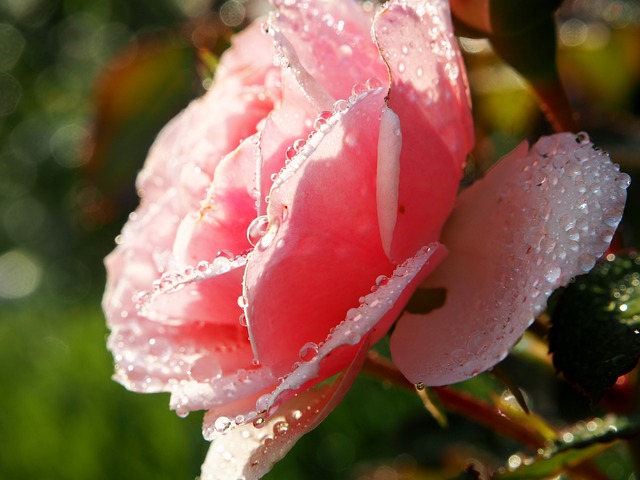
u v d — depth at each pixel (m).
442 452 0.43
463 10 0.24
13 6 1.65
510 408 0.28
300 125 0.22
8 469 0.64
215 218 0.23
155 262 0.25
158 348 0.24
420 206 0.22
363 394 0.61
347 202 0.21
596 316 0.22
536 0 0.24
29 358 0.80
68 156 1.40
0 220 1.51
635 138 0.33
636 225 0.33
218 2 0.42
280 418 0.22
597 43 0.36
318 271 0.21
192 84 0.37
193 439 0.60
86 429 0.63
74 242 1.21
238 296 0.22
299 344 0.22
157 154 0.27
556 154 0.22
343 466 0.59
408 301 0.23
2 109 1.58
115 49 1.38
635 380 0.26
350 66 0.22
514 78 0.33
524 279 0.21
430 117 0.22
